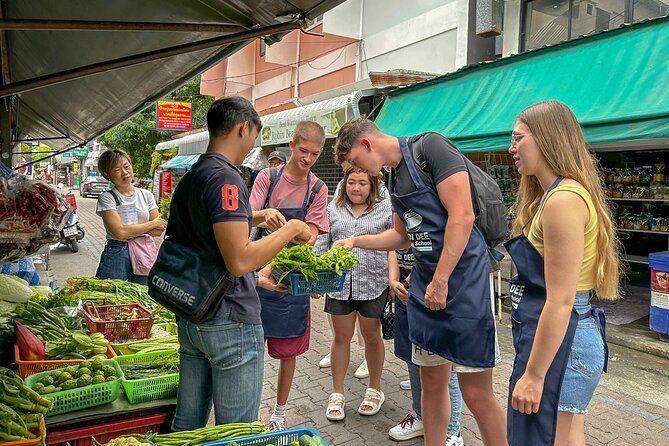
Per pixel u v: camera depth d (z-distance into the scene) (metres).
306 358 5.41
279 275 2.88
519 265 2.30
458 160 2.58
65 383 2.58
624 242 8.55
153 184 21.34
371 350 3.99
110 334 3.46
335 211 3.99
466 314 2.57
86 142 10.38
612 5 7.20
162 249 2.37
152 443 2.17
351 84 10.82
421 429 3.66
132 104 5.93
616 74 5.33
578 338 2.16
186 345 2.49
